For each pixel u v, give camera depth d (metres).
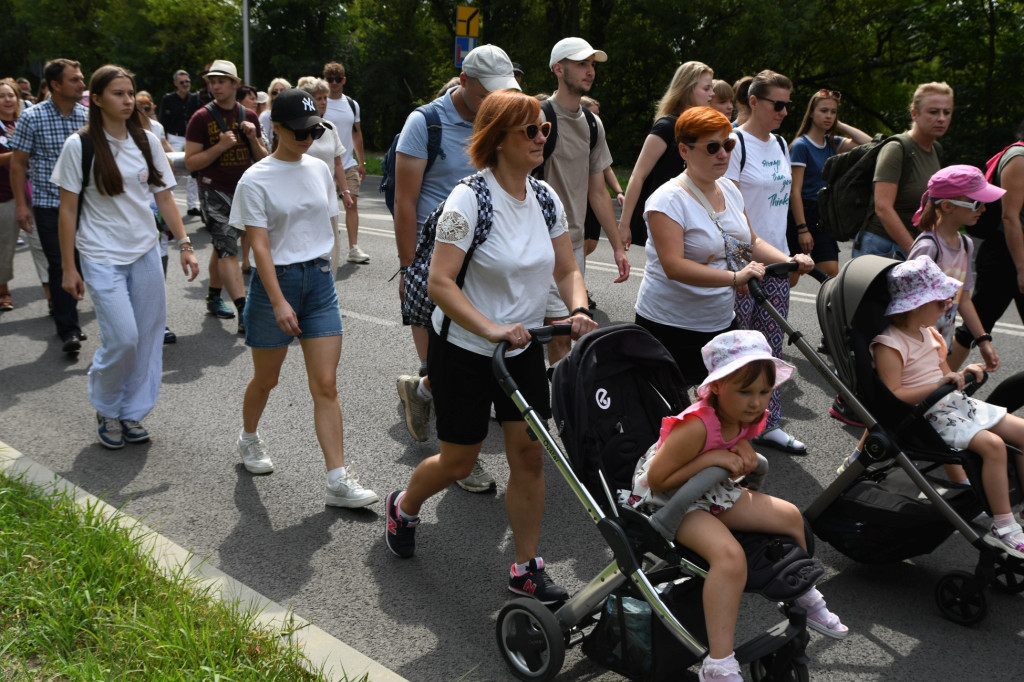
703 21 26.88
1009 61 21.52
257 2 37.97
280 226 4.35
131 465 4.96
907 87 27.53
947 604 3.62
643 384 3.26
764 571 2.81
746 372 2.79
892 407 3.69
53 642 3.08
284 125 4.31
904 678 3.23
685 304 4.48
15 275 9.66
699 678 2.86
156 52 41.19
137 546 3.71
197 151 7.62
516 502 3.58
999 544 3.49
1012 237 5.39
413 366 6.70
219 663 2.96
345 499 4.42
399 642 3.42
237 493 4.64
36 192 6.74
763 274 4.04
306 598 3.71
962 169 4.47
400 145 5.05
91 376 5.12
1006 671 3.27
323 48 38.31
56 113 6.72
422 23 37.41
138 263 5.14
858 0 25.70
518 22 31.03
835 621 3.02
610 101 29.39
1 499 3.98
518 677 3.20
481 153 3.32
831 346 3.76
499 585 3.83
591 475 3.06
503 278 3.34
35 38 45.94
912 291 3.68
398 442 5.34
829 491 3.85
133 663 2.96
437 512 4.50
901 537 3.76
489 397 3.51
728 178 4.90
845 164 5.89
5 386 6.23
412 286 3.63
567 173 5.51
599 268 9.95
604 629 3.03
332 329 4.49
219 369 6.60
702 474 2.84
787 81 5.14
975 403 3.72
